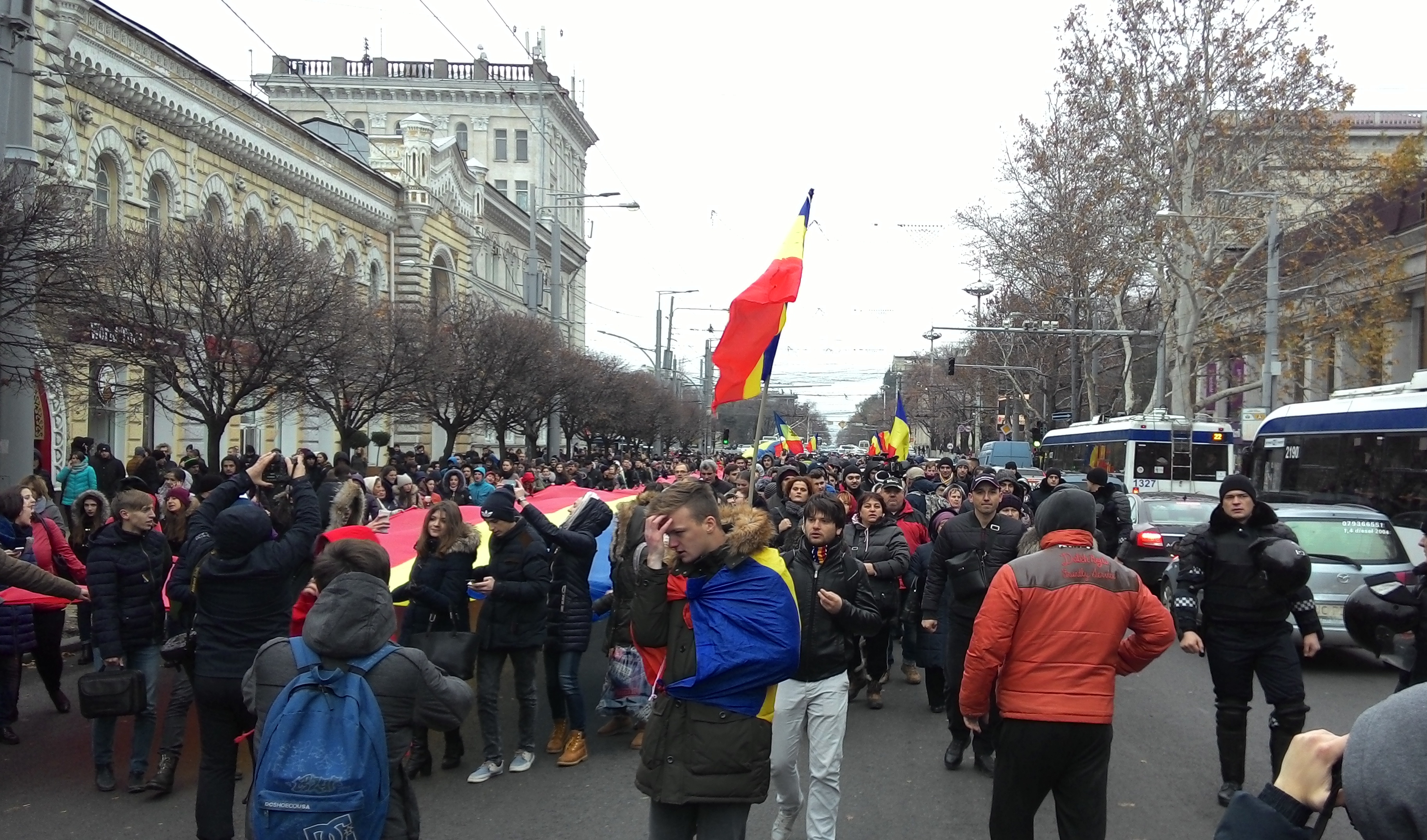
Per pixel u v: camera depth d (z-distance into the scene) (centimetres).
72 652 1114
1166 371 4153
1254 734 808
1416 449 1487
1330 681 1021
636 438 4831
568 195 3638
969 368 5812
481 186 4619
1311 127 2950
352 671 373
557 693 753
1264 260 3394
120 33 2142
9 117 1088
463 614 695
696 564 392
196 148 2466
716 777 378
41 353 1190
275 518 618
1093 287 3488
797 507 927
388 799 369
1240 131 3005
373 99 6825
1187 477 2620
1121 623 444
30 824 609
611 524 931
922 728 834
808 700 537
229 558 509
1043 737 438
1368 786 176
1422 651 573
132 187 2209
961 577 695
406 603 770
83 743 780
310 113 6838
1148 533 1392
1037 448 4156
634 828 598
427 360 2241
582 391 3634
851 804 645
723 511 402
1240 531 608
